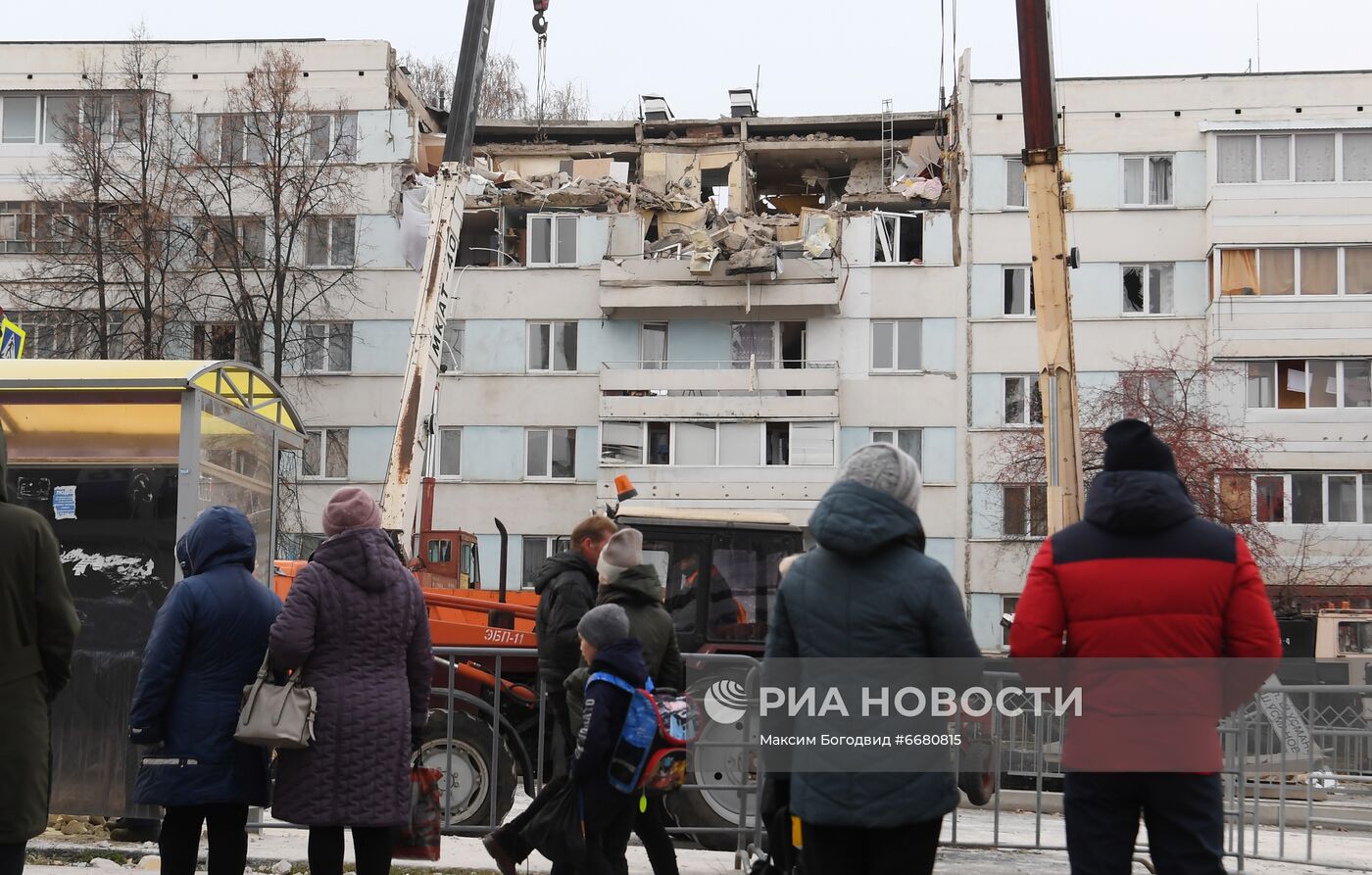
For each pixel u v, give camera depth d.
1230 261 44.09
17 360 9.71
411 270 46.00
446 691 9.95
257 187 45.75
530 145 52.84
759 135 54.00
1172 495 5.24
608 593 7.17
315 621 6.51
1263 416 43.53
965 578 43.41
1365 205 43.91
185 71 47.66
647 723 6.74
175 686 6.63
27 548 5.48
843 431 44.50
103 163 45.03
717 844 9.27
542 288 45.91
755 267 43.75
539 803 7.23
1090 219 45.12
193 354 45.53
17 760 5.37
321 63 47.50
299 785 6.45
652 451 44.38
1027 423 44.09
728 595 12.34
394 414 45.44
